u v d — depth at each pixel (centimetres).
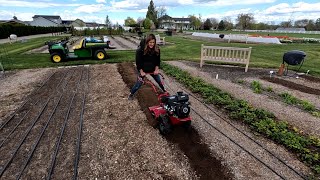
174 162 392
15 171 374
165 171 371
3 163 393
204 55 1153
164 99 456
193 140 455
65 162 394
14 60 1334
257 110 577
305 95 736
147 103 630
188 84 823
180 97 432
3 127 520
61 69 1091
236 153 417
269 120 524
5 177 360
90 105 636
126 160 398
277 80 907
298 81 912
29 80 899
